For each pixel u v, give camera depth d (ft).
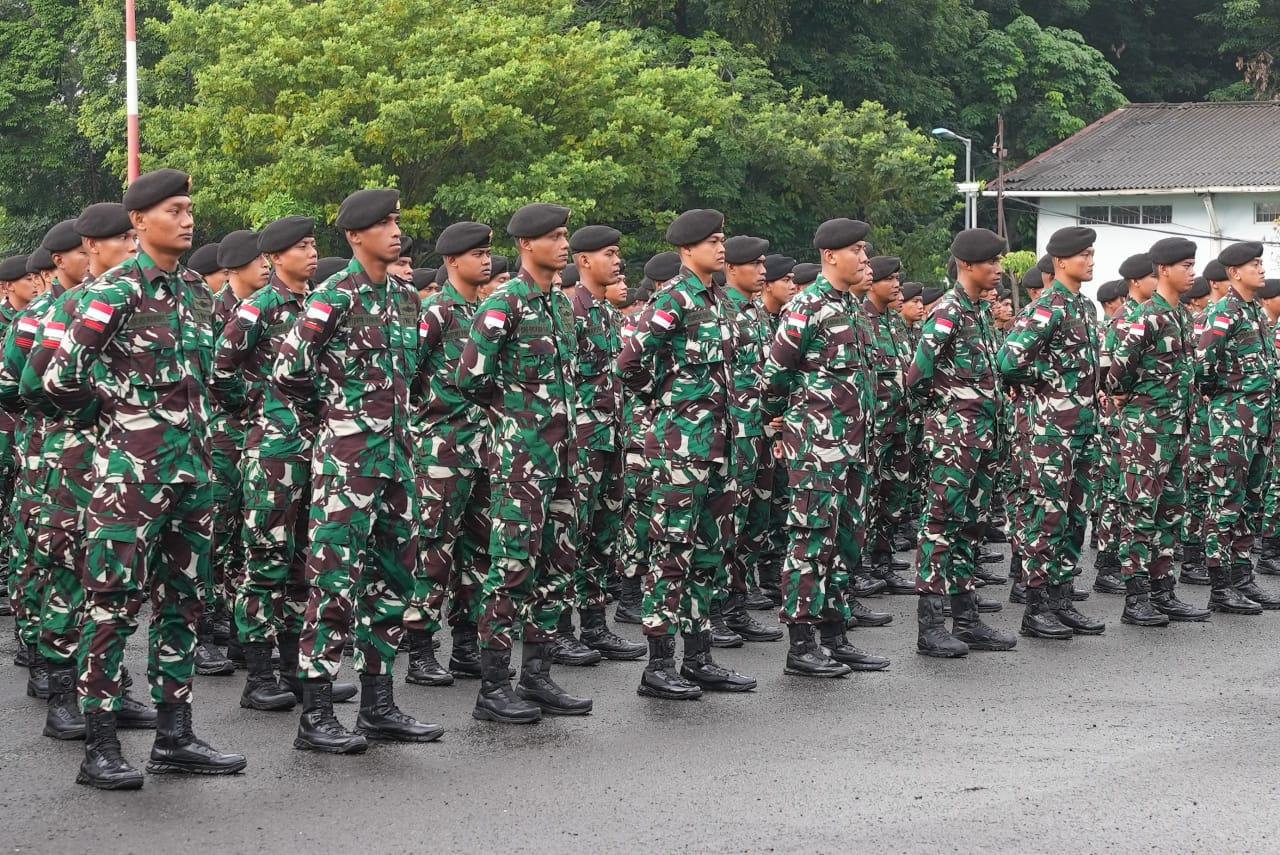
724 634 29.60
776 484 34.17
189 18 93.15
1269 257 105.81
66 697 22.49
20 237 115.55
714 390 24.81
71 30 108.78
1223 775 19.92
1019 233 131.75
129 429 19.27
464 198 81.61
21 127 109.19
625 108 89.15
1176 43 147.02
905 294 40.24
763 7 113.29
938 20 123.24
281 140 83.51
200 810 18.38
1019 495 30.48
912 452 36.50
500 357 23.03
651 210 96.58
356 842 17.16
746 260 30.17
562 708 23.41
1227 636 30.40
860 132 104.73
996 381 28.86
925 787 19.31
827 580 26.71
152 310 19.53
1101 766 20.34
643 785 19.42
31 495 24.61
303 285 25.73
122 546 19.15
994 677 26.35
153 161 89.92
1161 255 31.89
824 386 26.30
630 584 33.04
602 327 28.94
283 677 24.61
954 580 28.99
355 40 84.94
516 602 23.09
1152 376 31.55
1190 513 37.27
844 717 23.29
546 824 17.79
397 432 21.77
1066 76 132.46
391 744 21.59
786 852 16.79
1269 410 34.30
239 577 25.18
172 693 19.92
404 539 21.95
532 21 90.12
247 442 24.39
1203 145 117.19
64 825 17.81
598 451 28.50
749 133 101.24
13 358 22.71
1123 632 30.86
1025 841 17.20
